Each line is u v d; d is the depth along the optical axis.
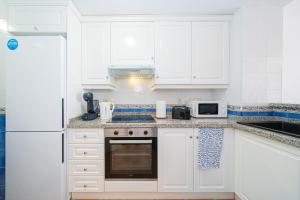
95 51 2.21
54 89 1.73
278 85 2.00
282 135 1.25
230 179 1.89
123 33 2.21
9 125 1.72
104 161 1.89
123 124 1.86
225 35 2.21
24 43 1.71
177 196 1.95
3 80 1.91
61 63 1.74
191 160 1.88
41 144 1.73
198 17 2.19
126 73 2.33
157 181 1.90
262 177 1.44
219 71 2.21
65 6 1.87
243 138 1.72
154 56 2.21
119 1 1.89
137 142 1.85
